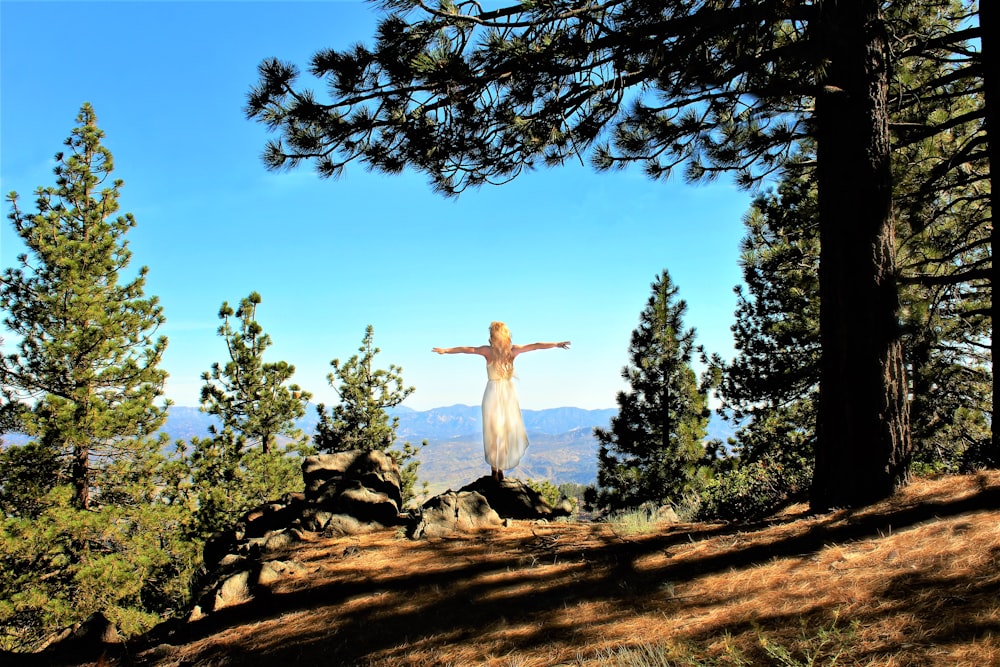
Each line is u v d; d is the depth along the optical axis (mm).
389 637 4637
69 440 18859
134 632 18234
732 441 18484
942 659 2818
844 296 6402
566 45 6145
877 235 6371
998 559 3734
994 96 7016
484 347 8820
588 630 4168
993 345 7027
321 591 6012
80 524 18125
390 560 6742
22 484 19234
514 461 8961
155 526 20672
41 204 21750
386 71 6277
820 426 6645
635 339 21297
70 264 20672
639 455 20750
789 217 13461
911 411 10156
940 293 9469
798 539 5352
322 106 6730
